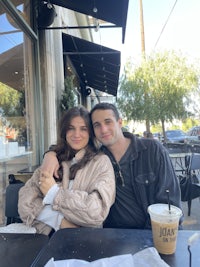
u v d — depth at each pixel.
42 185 1.65
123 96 13.62
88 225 1.55
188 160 4.54
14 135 3.83
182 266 1.07
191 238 1.12
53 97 5.19
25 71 4.29
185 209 4.32
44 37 4.85
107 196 1.60
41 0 4.64
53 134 5.06
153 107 12.89
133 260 1.06
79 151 1.87
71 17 8.35
